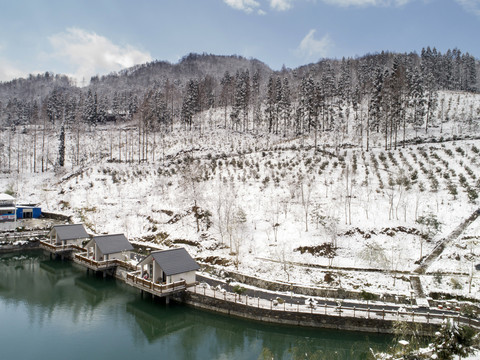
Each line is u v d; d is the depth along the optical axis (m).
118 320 38.03
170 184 75.31
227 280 43.03
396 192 56.88
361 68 138.38
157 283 40.06
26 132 131.88
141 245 58.06
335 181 63.44
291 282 40.78
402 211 51.47
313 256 45.75
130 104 149.62
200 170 75.31
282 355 30.67
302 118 104.50
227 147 96.31
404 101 90.00
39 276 51.69
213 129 113.88
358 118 103.06
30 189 88.62
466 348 23.08
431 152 71.56
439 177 59.59
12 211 71.50
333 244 46.59
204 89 142.75
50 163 105.81
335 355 30.08
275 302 35.91
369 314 32.81
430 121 95.56
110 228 65.38
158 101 125.12
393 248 44.97
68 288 47.12
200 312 38.12
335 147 83.31
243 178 67.88
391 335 31.50
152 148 105.44
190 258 42.44
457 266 40.25
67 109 145.00
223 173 73.81
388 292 37.34
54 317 38.44
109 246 50.19
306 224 50.09
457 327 24.41
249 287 40.91
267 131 110.62
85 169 94.75
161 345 32.91
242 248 49.69
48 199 82.00
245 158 82.31
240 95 114.81
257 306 35.44
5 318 37.94
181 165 85.19
